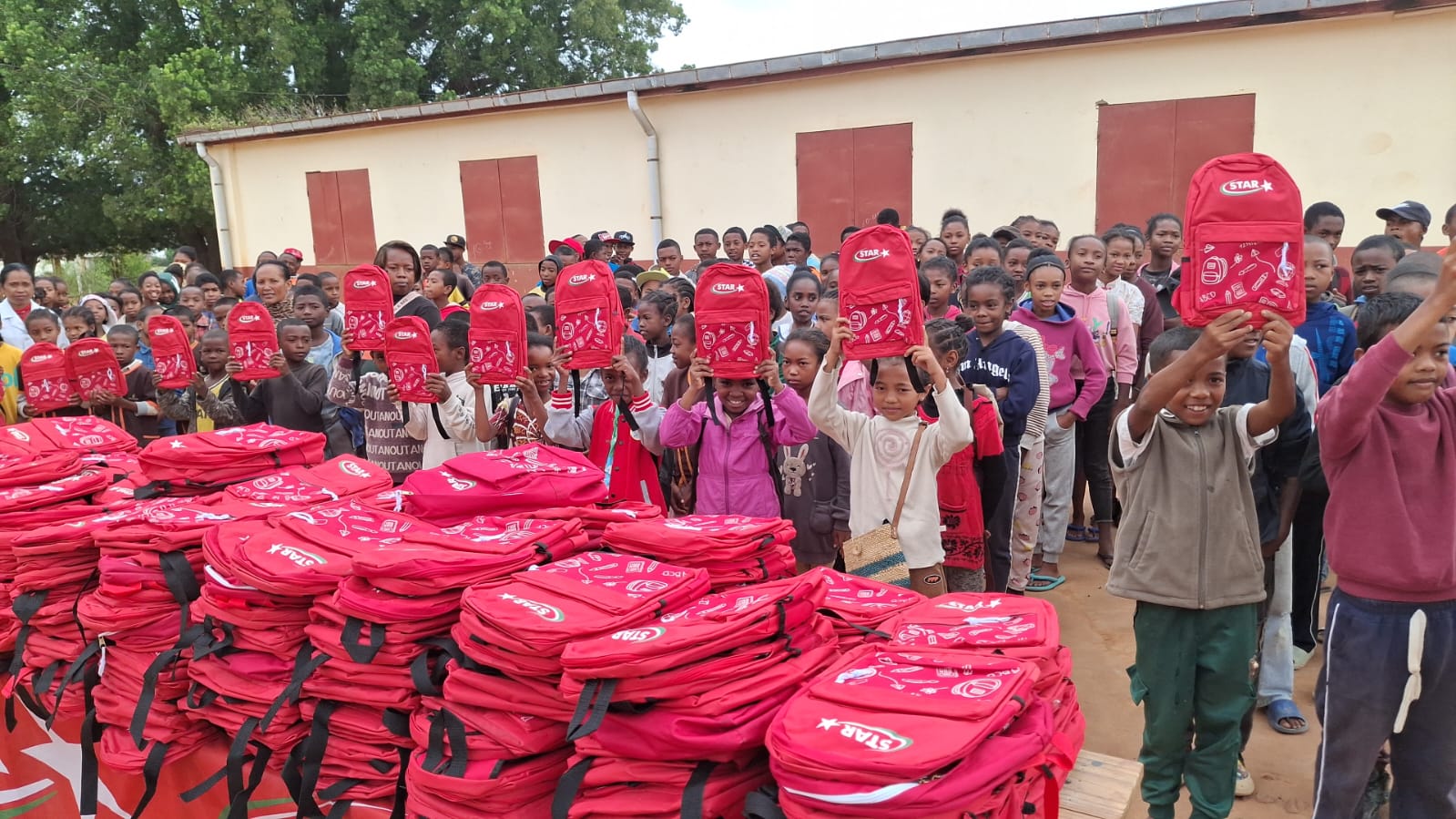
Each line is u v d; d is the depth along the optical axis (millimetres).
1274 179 2189
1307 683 3969
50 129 17641
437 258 8609
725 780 1708
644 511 2570
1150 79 8547
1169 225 5629
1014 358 4109
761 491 3402
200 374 5145
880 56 9383
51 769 2949
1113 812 2131
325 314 5719
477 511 2531
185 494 3125
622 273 7156
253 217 14523
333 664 2180
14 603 2879
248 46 19484
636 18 24422
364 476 3094
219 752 2504
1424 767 2416
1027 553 4465
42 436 3752
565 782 1778
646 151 11383
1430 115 7645
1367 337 2750
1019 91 9133
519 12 20719
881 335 2889
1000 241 6988
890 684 1718
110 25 19625
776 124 10516
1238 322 2221
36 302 8516
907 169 9828
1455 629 2326
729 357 3258
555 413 3750
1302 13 7742
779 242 7785
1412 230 5492
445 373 4148
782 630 1863
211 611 2391
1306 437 3047
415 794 2002
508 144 12289
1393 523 2295
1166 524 2570
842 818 1471
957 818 1460
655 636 1727
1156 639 2635
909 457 3121
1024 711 1702
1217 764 2623
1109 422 5305
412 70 20250
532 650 1801
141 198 18062
